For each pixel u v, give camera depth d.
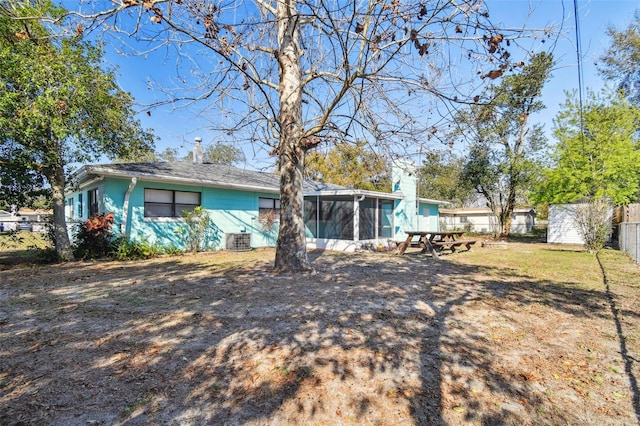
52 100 7.17
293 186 6.87
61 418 2.12
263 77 6.84
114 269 7.64
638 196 15.90
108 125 9.12
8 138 7.92
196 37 3.79
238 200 13.10
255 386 2.53
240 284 5.93
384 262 9.19
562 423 2.15
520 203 30.97
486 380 2.65
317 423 2.11
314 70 5.93
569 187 14.86
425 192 29.17
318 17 3.65
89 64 8.21
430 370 2.81
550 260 9.98
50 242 9.95
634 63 17.52
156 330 3.65
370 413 2.21
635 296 5.34
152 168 11.31
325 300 4.89
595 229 12.47
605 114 14.13
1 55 6.71
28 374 2.68
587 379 2.70
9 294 5.21
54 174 8.86
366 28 4.32
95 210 10.87
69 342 3.32
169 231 11.05
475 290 5.69
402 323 3.94
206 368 2.80
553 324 3.98
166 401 2.32
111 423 2.08
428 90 4.25
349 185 23.23
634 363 2.98
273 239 14.40
